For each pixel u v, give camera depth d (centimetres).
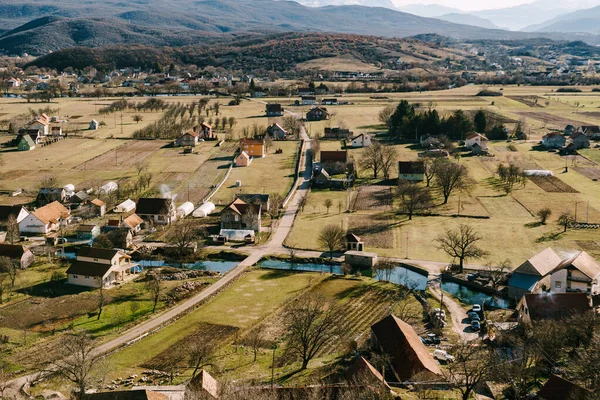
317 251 13450
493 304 10812
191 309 10519
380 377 7225
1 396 7356
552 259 11656
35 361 8469
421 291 11331
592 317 8188
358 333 9456
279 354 8769
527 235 14125
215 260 13200
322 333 9212
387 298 10956
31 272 12150
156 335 9494
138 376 8050
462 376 7512
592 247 13288
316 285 11619
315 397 6625
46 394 7475
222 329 9712
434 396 6969
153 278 11688
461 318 10144
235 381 7581
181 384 7725
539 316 9212
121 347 9044
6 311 10300
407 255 13075
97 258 11912
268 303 10744
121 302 10812
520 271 11094
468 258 12825
